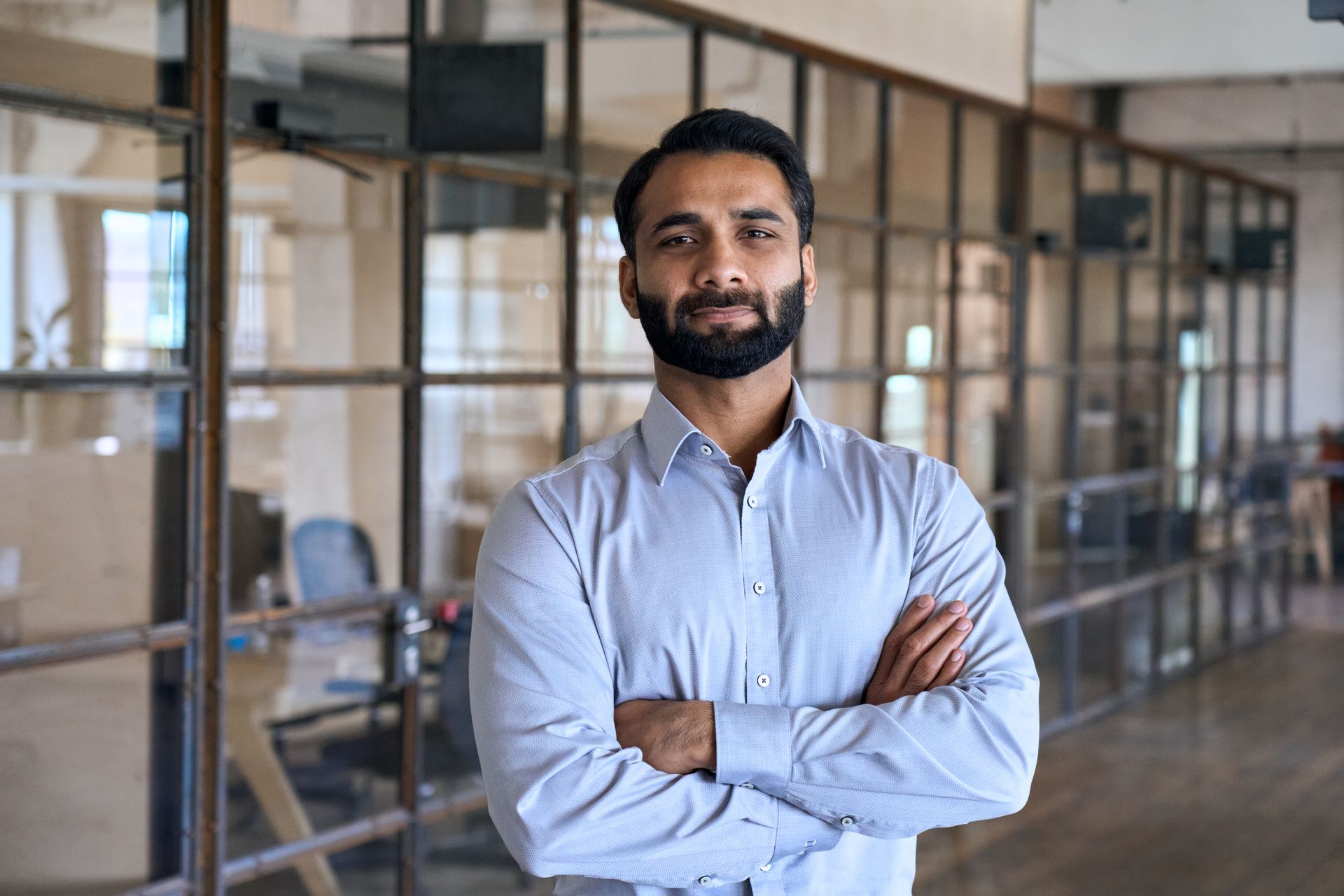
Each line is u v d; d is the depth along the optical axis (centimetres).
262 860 284
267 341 283
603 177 359
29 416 241
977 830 460
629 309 135
